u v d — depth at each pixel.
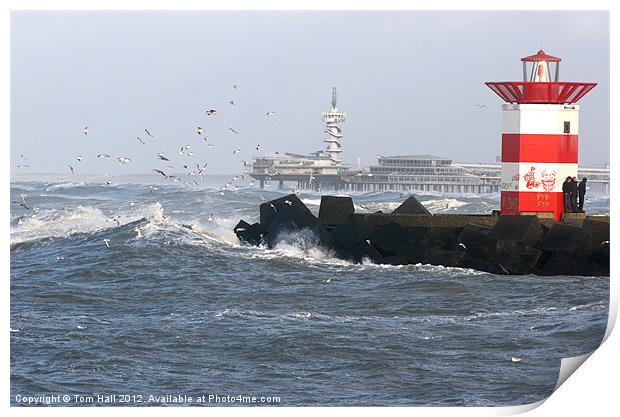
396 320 46.88
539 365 39.56
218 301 51.75
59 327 45.56
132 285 56.12
